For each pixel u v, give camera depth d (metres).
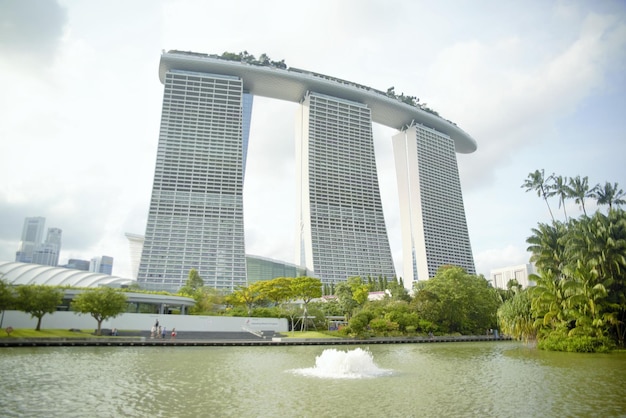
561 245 68.75
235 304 111.31
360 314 89.50
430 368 42.44
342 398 26.92
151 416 22.05
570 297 58.28
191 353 56.50
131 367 40.03
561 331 60.75
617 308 57.22
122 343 64.44
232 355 54.25
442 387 31.02
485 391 29.44
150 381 32.38
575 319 60.97
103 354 51.56
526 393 28.66
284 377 35.38
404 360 50.66
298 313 98.38
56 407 23.53
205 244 183.25
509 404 25.30
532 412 23.34
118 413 22.52
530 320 66.44
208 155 199.38
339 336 85.75
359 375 37.12
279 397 27.06
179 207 187.25
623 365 43.28
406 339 86.62
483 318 106.12
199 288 125.75
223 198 193.88
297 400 26.23
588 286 58.03
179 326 87.94
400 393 28.64
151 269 173.50
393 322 92.06
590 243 58.78
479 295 106.19
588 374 37.22
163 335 77.94
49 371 36.28
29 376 33.53
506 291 120.00
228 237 187.50
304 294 98.81
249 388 30.11
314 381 33.47
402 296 116.25
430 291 103.06
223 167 199.12
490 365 44.62
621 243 56.62
